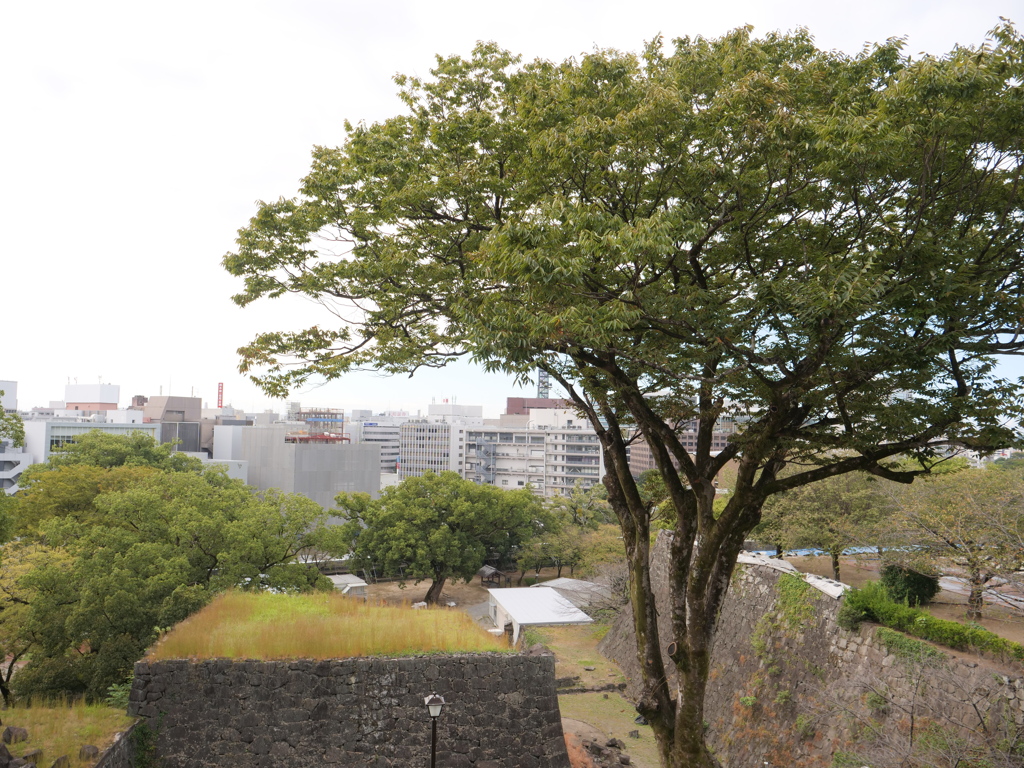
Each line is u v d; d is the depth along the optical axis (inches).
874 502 986.1
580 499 2723.9
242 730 558.6
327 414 5147.6
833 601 689.6
